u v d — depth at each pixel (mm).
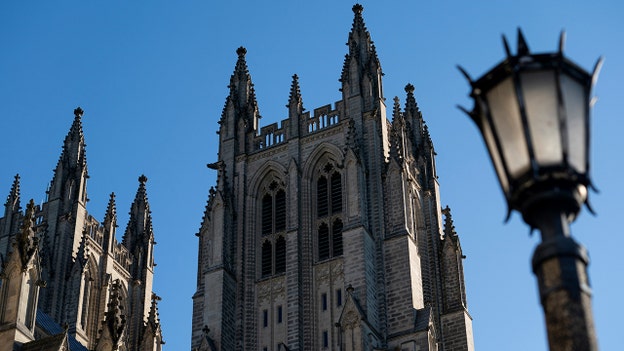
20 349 83688
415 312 115250
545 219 24328
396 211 124062
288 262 124438
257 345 120625
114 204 171750
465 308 130625
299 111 138500
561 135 23703
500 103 24109
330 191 129750
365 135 132000
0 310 85062
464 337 127688
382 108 135250
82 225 163375
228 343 119938
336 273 121750
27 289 87250
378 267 120000
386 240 121812
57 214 161625
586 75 24141
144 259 172750
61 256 156375
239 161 137500
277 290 124000
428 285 130875
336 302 119562
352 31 144750
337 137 133125
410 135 150875
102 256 164625
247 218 132125
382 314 115875
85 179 169250
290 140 135750
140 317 165625
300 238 126438
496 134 24188
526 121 23703
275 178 135125
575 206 24328
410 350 112000
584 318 23203
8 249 166250
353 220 120812
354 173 125125
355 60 138625
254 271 127125
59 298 151750
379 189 126250
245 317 123188
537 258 24062
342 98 136500
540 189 24172
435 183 145375
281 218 131125
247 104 144625
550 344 23188
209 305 121500
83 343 149000
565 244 23875
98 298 159875
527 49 24328
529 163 23844
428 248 135625
